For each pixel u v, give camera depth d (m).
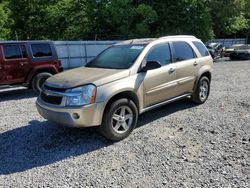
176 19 26.89
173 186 3.29
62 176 3.63
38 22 27.91
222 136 4.80
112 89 4.52
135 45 5.64
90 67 5.50
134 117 4.92
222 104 7.01
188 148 4.34
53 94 4.57
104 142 4.71
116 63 5.30
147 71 5.18
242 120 5.66
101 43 21.23
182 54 6.22
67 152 4.36
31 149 4.52
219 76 12.37
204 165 3.78
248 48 23.42
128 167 3.80
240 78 11.61
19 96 8.96
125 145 4.55
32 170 3.82
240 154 4.07
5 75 8.35
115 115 4.64
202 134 4.92
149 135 4.95
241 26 36.53
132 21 25.73
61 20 28.03
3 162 4.08
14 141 4.88
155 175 3.56
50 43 9.48
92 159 4.09
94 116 4.37
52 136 5.06
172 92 5.84
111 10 24.80
